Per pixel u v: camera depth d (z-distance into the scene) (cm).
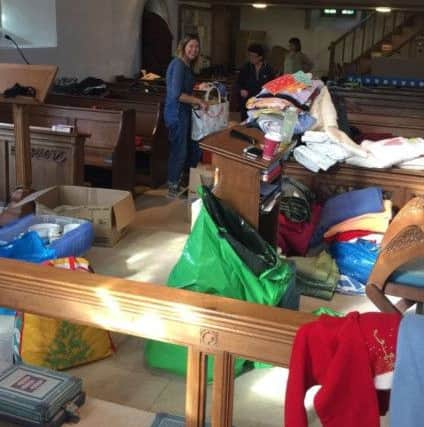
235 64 1380
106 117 494
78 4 717
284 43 1395
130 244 394
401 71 988
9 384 185
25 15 673
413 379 121
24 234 302
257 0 1146
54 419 177
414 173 356
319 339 132
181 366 244
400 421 123
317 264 332
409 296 221
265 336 141
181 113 497
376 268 222
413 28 1260
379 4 1116
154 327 152
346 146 360
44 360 238
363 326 131
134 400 230
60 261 268
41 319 235
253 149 266
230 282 242
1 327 253
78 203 405
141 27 888
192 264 244
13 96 373
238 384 242
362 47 1338
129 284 157
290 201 360
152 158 536
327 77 1183
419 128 466
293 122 306
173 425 181
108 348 256
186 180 542
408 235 214
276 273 253
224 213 262
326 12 1355
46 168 438
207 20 1180
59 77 694
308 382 136
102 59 785
